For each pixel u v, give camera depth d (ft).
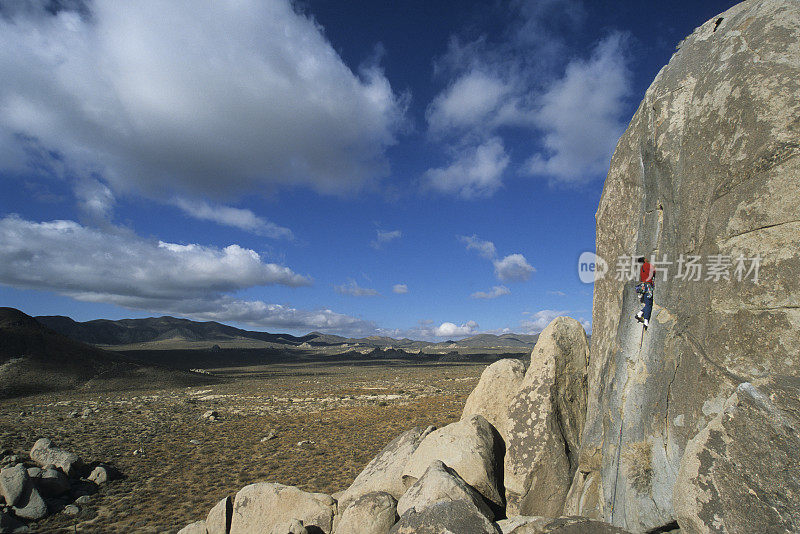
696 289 21.59
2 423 158.61
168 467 107.76
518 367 45.44
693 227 22.34
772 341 18.04
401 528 27.14
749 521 15.08
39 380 295.28
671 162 24.73
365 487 41.39
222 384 346.95
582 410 37.76
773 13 21.20
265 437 138.21
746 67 20.79
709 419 19.36
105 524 71.87
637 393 25.05
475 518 25.90
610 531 22.44
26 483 75.41
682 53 26.73
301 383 345.31
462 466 35.88
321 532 39.04
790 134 18.63
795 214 18.22
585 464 30.68
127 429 152.66
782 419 15.61
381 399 224.12
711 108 22.25
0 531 65.87
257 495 43.96
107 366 349.41
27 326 355.97
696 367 20.70
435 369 495.82
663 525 21.30
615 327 29.71
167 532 67.72
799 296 17.61
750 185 19.58
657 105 26.50
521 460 35.40
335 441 133.18
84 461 109.09
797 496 14.30
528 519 25.63
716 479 16.39
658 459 22.24
